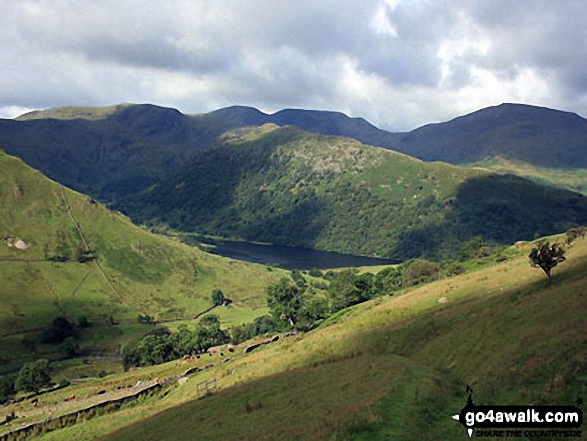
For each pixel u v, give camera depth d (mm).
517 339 37562
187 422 42438
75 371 142750
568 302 41719
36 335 170875
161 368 108938
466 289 78125
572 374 25156
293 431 28547
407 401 29016
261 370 62188
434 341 51344
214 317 172250
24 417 73625
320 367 53688
